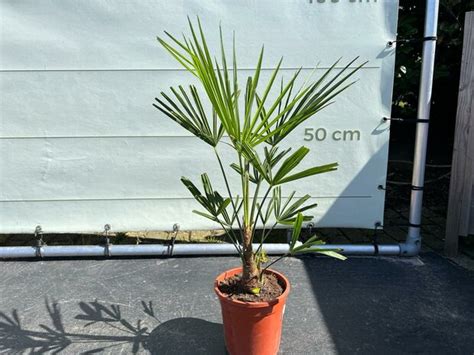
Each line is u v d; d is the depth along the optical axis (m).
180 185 2.60
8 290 2.28
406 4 3.35
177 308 2.12
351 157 2.58
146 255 2.63
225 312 1.67
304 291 2.27
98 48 2.41
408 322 2.01
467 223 2.60
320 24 2.42
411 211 2.62
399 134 4.21
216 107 1.41
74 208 2.60
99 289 2.29
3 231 2.60
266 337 1.66
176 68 2.45
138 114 2.50
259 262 1.73
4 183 2.54
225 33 2.41
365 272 2.47
